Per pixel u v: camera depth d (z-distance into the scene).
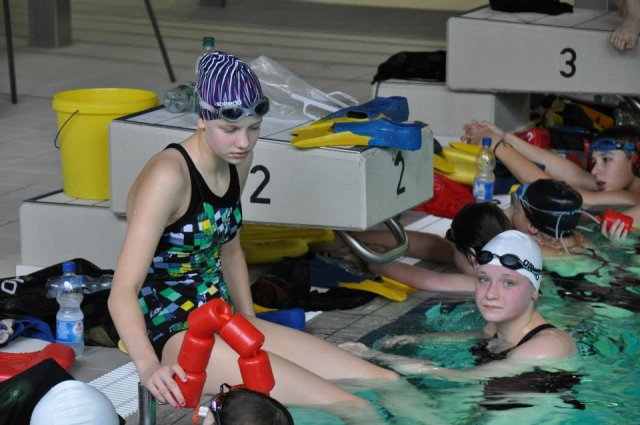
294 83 7.66
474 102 10.87
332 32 19.30
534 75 10.51
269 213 6.78
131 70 15.97
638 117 11.52
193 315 3.90
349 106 7.57
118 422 4.00
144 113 7.33
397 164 6.82
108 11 20.91
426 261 8.00
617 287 6.99
